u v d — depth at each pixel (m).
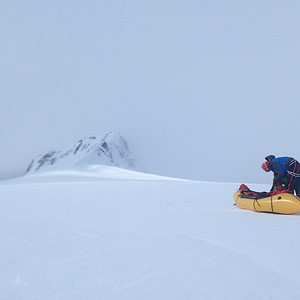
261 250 3.66
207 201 9.54
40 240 4.18
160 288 2.50
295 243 4.02
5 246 3.86
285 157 6.97
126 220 5.90
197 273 2.85
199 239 4.23
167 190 14.95
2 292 2.43
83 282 2.63
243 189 7.83
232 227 5.17
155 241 4.11
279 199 6.54
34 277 2.75
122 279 2.70
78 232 4.72
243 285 2.56
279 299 2.30
